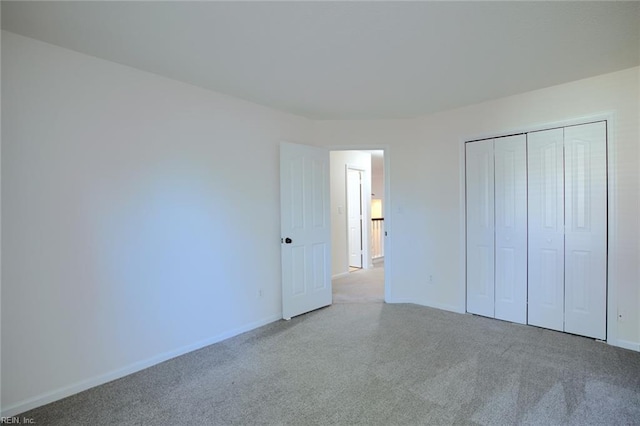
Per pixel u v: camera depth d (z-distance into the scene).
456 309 3.74
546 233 3.13
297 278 3.69
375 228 7.55
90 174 2.27
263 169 3.45
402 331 3.17
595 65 2.57
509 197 3.35
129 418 1.91
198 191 2.89
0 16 1.79
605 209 2.81
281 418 1.88
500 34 2.07
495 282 3.47
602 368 2.38
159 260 2.63
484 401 2.01
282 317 3.59
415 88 3.01
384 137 4.06
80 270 2.23
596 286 2.87
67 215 2.17
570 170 2.97
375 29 2.00
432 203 3.90
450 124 3.72
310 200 3.84
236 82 2.80
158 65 2.45
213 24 1.92
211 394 2.14
